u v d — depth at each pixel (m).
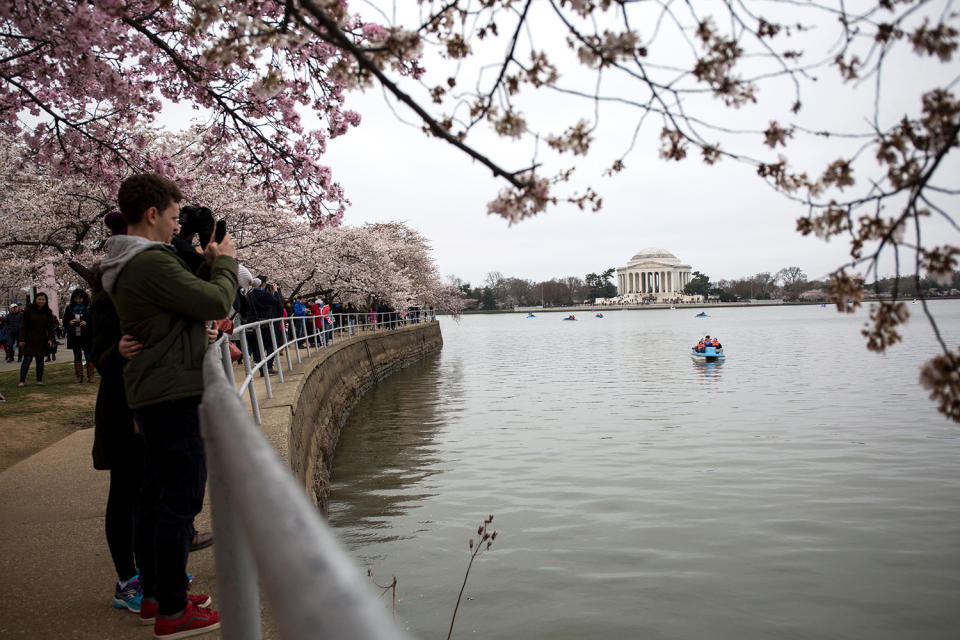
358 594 0.53
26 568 4.81
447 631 7.77
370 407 24.28
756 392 26.69
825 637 7.73
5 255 17.48
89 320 4.08
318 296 37.09
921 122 1.92
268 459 1.06
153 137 14.91
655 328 91.25
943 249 1.95
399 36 2.90
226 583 1.87
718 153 2.56
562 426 19.94
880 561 9.66
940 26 1.89
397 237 58.59
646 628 7.82
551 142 2.71
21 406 13.97
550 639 7.61
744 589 8.84
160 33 7.78
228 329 6.63
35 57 6.62
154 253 3.29
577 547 10.20
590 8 2.86
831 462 15.02
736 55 2.43
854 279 2.12
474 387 30.17
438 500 12.53
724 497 12.59
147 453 3.41
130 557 4.10
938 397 1.88
